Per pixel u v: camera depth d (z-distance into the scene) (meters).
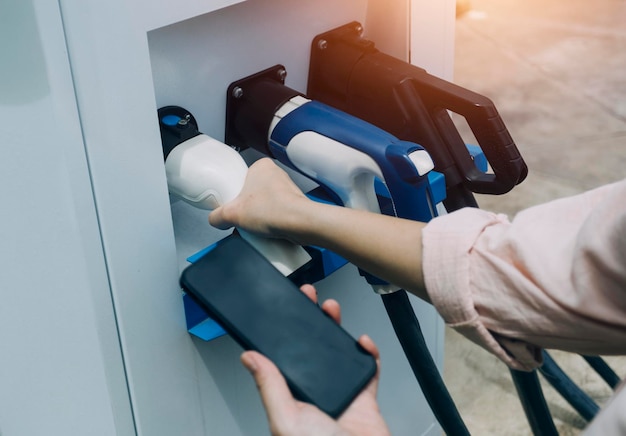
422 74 0.87
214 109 0.85
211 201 0.75
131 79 0.65
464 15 3.20
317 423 0.49
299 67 0.93
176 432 0.83
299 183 0.94
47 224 0.68
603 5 3.25
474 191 0.87
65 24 0.59
